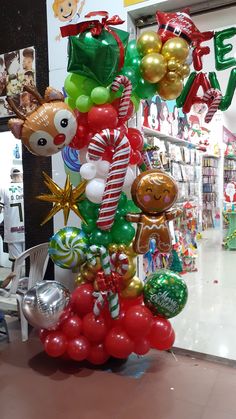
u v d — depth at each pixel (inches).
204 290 165.3
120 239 91.8
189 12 101.9
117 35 83.5
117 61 82.0
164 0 102.3
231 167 406.6
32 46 128.7
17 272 117.5
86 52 78.2
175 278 92.6
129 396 83.9
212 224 376.8
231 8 104.1
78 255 92.4
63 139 88.5
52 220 130.0
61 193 97.3
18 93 133.0
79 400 82.5
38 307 88.4
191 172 235.8
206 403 81.0
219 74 226.4
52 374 94.0
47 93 89.4
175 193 86.8
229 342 110.4
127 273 90.7
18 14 130.3
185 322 126.8
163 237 88.7
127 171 88.4
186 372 94.5
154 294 90.5
